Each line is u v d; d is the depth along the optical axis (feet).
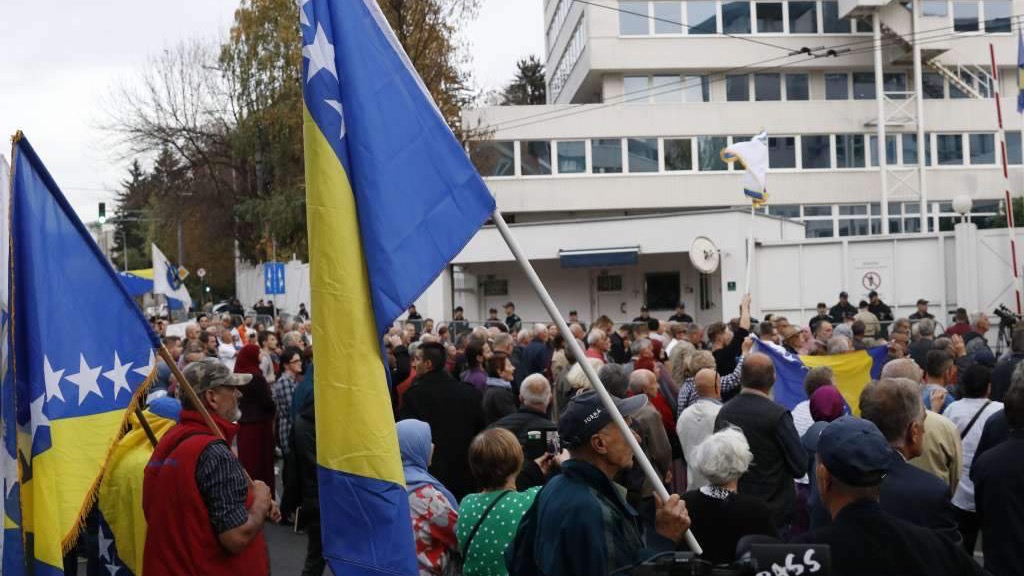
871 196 156.76
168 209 171.22
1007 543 17.25
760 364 24.67
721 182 156.87
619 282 124.98
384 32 16.10
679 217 111.04
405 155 15.79
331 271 15.49
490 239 119.24
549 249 116.98
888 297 95.09
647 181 156.76
